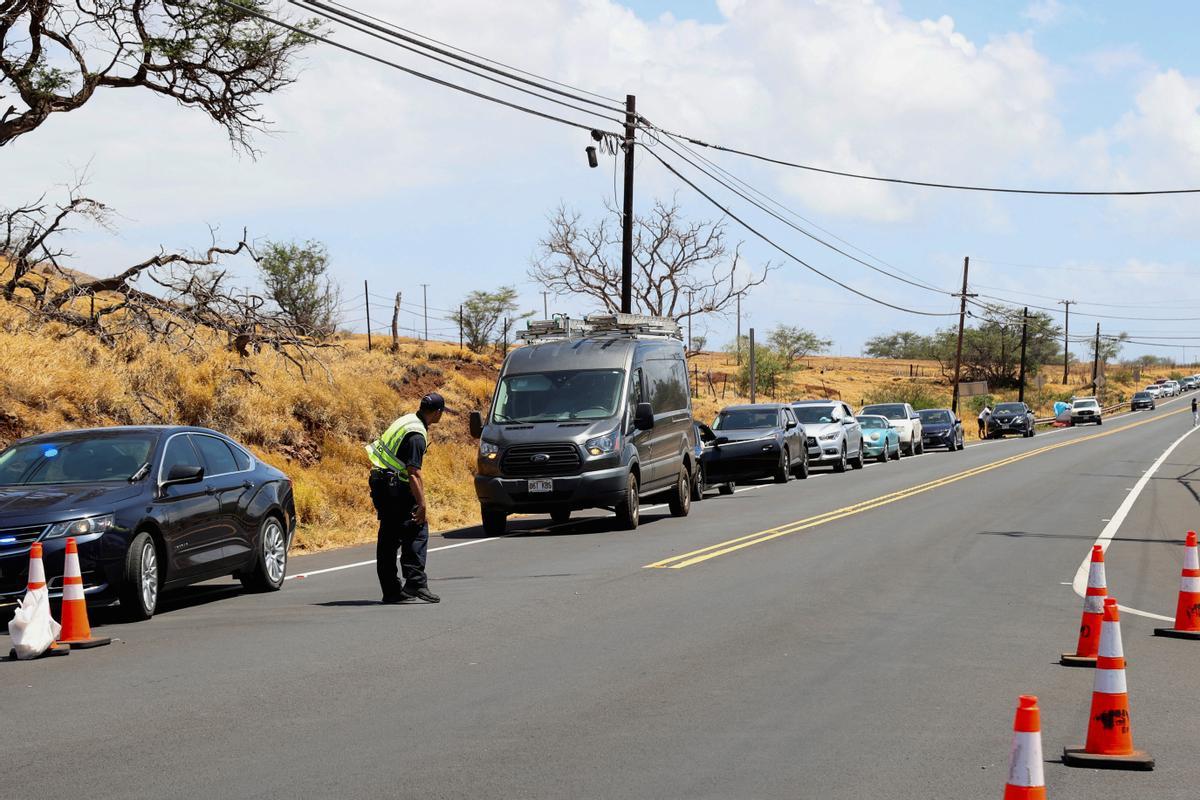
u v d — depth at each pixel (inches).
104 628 414.6
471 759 243.8
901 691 307.0
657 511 912.3
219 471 491.8
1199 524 783.7
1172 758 248.7
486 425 760.3
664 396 833.5
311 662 345.7
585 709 286.8
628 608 438.6
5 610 458.0
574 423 743.7
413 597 465.4
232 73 1058.7
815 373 4534.9
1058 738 263.7
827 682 317.4
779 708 288.2
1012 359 4749.0
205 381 926.4
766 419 1202.6
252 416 919.7
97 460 453.7
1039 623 412.2
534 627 400.2
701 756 246.1
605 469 729.6
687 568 551.2
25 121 967.6
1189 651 368.8
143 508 432.1
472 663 341.7
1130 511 871.1
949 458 1672.0
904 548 631.8
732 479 1099.9
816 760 243.6
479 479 738.2
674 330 926.4
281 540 524.1
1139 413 4404.5
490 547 669.3
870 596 469.4
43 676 331.9
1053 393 4965.6
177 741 259.1
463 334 2461.9
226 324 1046.4
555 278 2278.5
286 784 226.8
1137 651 368.8
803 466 1288.1
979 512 847.7
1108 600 245.4
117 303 1106.7
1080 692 307.7
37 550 368.2
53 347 839.7
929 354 5187.0
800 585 497.7
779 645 368.2
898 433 1753.2
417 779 229.9
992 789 224.5
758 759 244.2
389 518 457.7
